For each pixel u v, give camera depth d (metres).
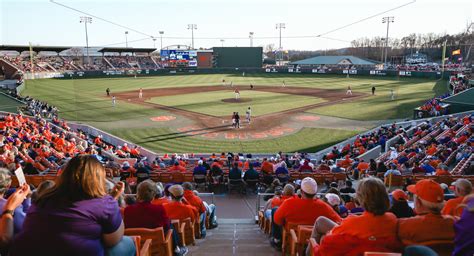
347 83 71.62
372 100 50.09
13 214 3.96
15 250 2.96
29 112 39.47
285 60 195.25
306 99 51.78
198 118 38.97
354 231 3.83
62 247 2.89
